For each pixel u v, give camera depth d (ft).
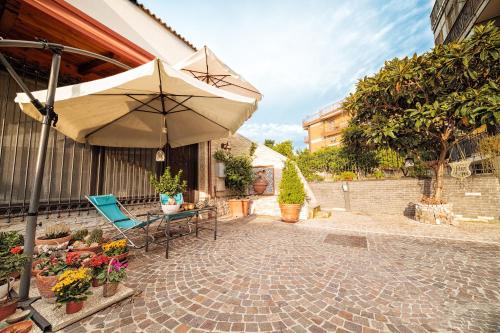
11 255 6.68
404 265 10.07
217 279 8.61
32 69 11.73
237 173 23.26
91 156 13.62
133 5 16.02
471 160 21.71
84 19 11.02
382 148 22.26
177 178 11.83
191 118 14.08
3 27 10.34
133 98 10.91
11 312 6.00
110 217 11.61
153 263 10.17
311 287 8.02
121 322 6.03
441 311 6.57
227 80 17.29
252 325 5.94
